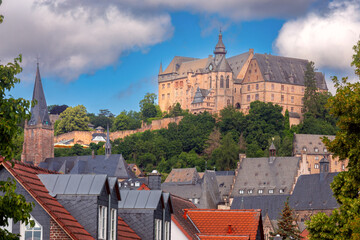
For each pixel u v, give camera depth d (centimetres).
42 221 5338
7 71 4684
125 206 6794
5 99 4572
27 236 5325
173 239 8162
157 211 6875
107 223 5850
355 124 6650
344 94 6738
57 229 5344
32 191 5366
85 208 5588
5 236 4412
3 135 4469
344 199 6656
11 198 4531
